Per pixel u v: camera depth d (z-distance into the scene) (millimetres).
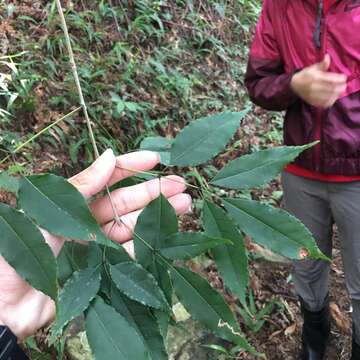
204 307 319
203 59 1870
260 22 849
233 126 345
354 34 739
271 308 1179
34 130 1222
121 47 1549
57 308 260
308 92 711
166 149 405
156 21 1824
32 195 279
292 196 892
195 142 344
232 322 317
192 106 1618
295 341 1130
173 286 323
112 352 283
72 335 939
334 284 1256
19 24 1447
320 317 1033
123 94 1438
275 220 316
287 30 800
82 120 1312
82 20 1530
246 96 1864
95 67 1469
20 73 1260
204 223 330
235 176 331
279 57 841
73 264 322
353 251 867
